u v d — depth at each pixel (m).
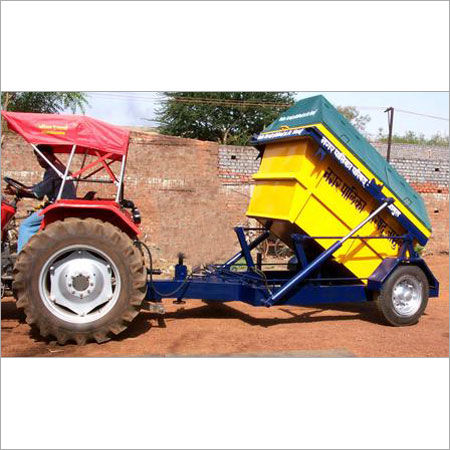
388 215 7.02
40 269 5.58
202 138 22.44
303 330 6.68
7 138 11.72
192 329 6.54
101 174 12.66
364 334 6.53
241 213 14.77
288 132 6.78
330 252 6.64
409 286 7.06
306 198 6.61
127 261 5.73
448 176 17.58
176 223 13.48
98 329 5.69
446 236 17.53
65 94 17.44
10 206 6.34
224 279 7.01
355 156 6.62
